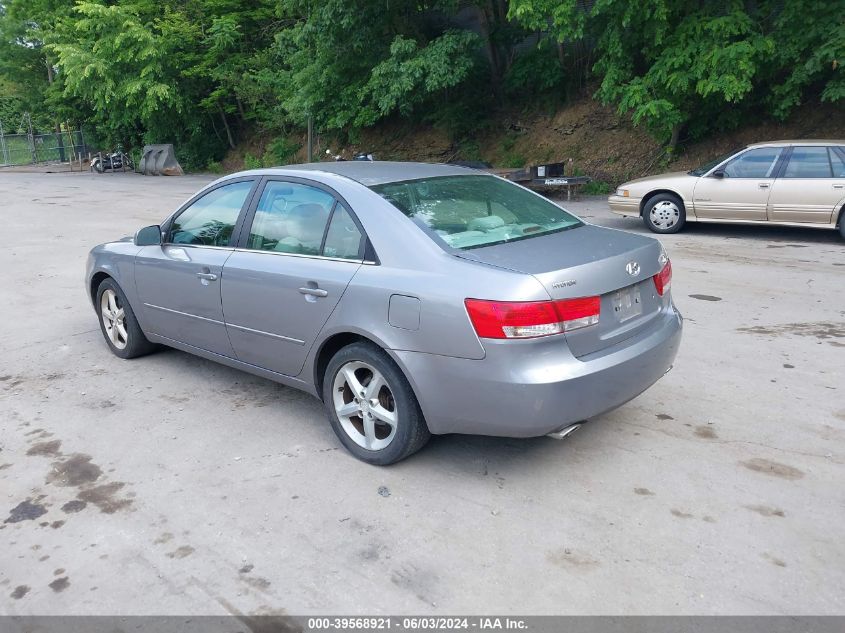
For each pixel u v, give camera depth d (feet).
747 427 14.26
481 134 70.95
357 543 10.73
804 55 44.21
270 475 12.89
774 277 27.09
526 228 13.67
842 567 9.87
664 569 9.92
